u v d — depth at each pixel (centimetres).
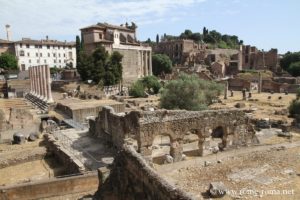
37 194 2364
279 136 4166
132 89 9094
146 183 1627
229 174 2522
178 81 5519
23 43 14500
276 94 10306
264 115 6106
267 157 2988
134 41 12825
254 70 15550
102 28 11162
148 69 13125
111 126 3419
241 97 9494
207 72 14012
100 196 2044
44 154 3369
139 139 2908
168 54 19850
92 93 8212
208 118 3269
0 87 9019
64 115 5331
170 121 3052
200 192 2170
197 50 18912
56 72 12900
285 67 15650
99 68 9475
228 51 19338
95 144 3547
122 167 1986
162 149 3547
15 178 2797
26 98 7731
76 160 2878
